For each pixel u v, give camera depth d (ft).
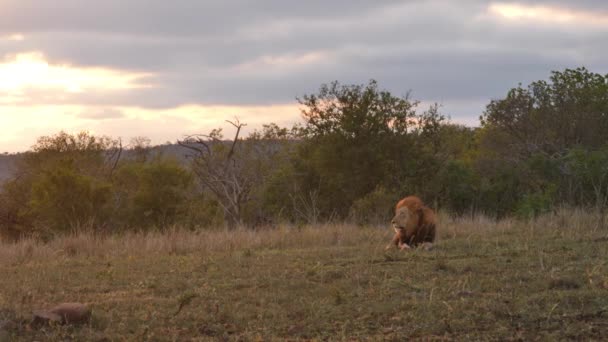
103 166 127.03
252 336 25.40
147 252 50.47
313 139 93.61
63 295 33.32
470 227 55.47
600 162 72.02
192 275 38.14
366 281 34.35
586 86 95.91
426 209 45.88
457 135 104.58
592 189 71.00
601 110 93.81
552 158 78.33
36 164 127.95
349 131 89.81
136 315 28.55
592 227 52.16
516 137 96.99
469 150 105.09
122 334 26.00
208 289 33.58
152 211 98.84
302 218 87.56
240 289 33.88
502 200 79.92
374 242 50.42
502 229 53.21
